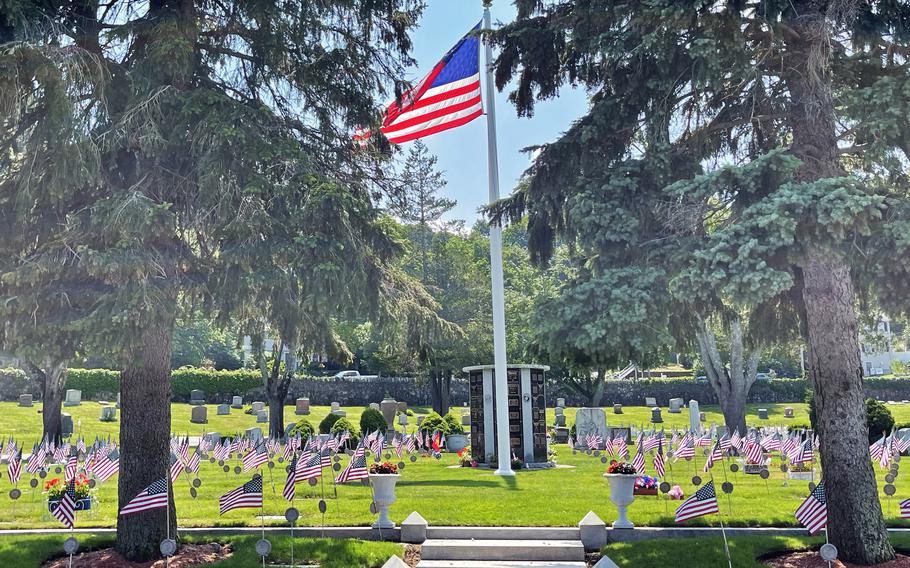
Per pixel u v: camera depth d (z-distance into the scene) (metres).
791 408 59.34
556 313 11.02
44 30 10.34
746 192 10.70
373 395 60.69
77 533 13.94
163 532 12.16
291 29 12.70
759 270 9.48
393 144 15.69
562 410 53.78
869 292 12.61
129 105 11.14
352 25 13.59
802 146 11.34
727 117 12.48
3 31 10.40
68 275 10.65
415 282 15.29
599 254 11.44
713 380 31.14
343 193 11.88
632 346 10.94
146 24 11.49
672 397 62.50
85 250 10.12
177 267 11.29
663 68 10.54
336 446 24.80
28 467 21.25
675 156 11.71
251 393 57.94
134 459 12.12
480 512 14.79
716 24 9.94
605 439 30.69
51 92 10.14
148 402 12.26
